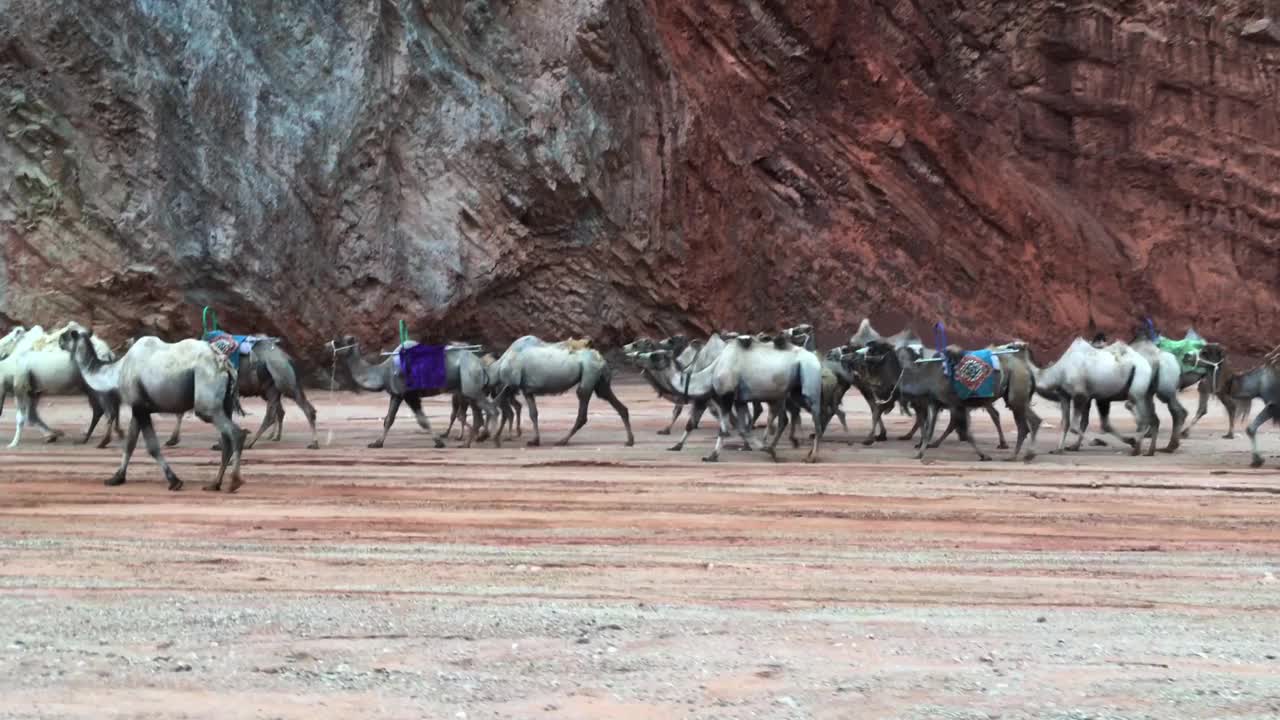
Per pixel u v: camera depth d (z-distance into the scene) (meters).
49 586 9.76
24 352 21.17
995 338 54.03
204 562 10.87
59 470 17.42
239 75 38.81
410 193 42.34
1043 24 60.44
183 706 6.57
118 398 21.02
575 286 45.28
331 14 41.62
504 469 18.25
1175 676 7.44
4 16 36.09
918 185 54.78
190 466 18.06
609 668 7.45
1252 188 62.22
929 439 20.14
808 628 8.59
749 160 51.53
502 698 6.81
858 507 14.73
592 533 12.71
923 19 57.50
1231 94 62.38
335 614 8.81
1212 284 61.16
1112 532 13.20
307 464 18.66
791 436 22.00
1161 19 61.75
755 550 11.85
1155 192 61.97
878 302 52.03
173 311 36.62
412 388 21.27
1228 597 9.94
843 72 54.44
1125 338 57.78
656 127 47.31
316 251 39.62
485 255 42.78
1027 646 8.17
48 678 7.05
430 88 42.94
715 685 7.12
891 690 7.06
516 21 45.56
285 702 6.67
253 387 21.53
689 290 47.41
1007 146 60.31
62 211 36.25
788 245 51.22
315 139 39.84
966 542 12.46
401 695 6.83
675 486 16.47
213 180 37.66
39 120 36.31
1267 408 19.86
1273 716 6.68
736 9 52.41
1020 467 19.27
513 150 43.50
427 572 10.55
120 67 36.88
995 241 55.91
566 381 21.88
